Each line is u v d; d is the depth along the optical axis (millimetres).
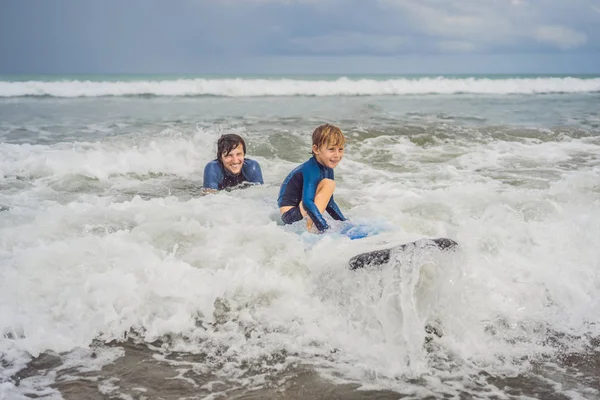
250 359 2783
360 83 21547
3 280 3307
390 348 2863
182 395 2492
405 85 22125
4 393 2467
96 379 2604
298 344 2906
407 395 2498
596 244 3994
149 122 10859
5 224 4359
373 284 3068
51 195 5711
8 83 18109
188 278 3373
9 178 6301
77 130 9633
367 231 3955
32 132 9320
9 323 2955
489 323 3117
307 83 20953
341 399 2471
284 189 4598
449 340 2943
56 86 18625
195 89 19875
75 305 3109
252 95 20375
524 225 4293
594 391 2559
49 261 3531
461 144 8867
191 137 8664
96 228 4270
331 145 4316
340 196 5535
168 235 4016
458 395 2502
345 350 2861
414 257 3020
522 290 3406
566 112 13516
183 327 3041
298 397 2484
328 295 3312
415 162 7621
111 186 6262
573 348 2926
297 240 3904
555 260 3752
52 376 2617
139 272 3424
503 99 18516
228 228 4180
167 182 6566
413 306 2980
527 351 2885
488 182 6281
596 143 9000
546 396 2512
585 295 3371
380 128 9945
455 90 22516
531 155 7996
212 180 5961
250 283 3408
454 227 4262
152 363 2746
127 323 3055
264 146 8438
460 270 3154
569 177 6121
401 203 5000
